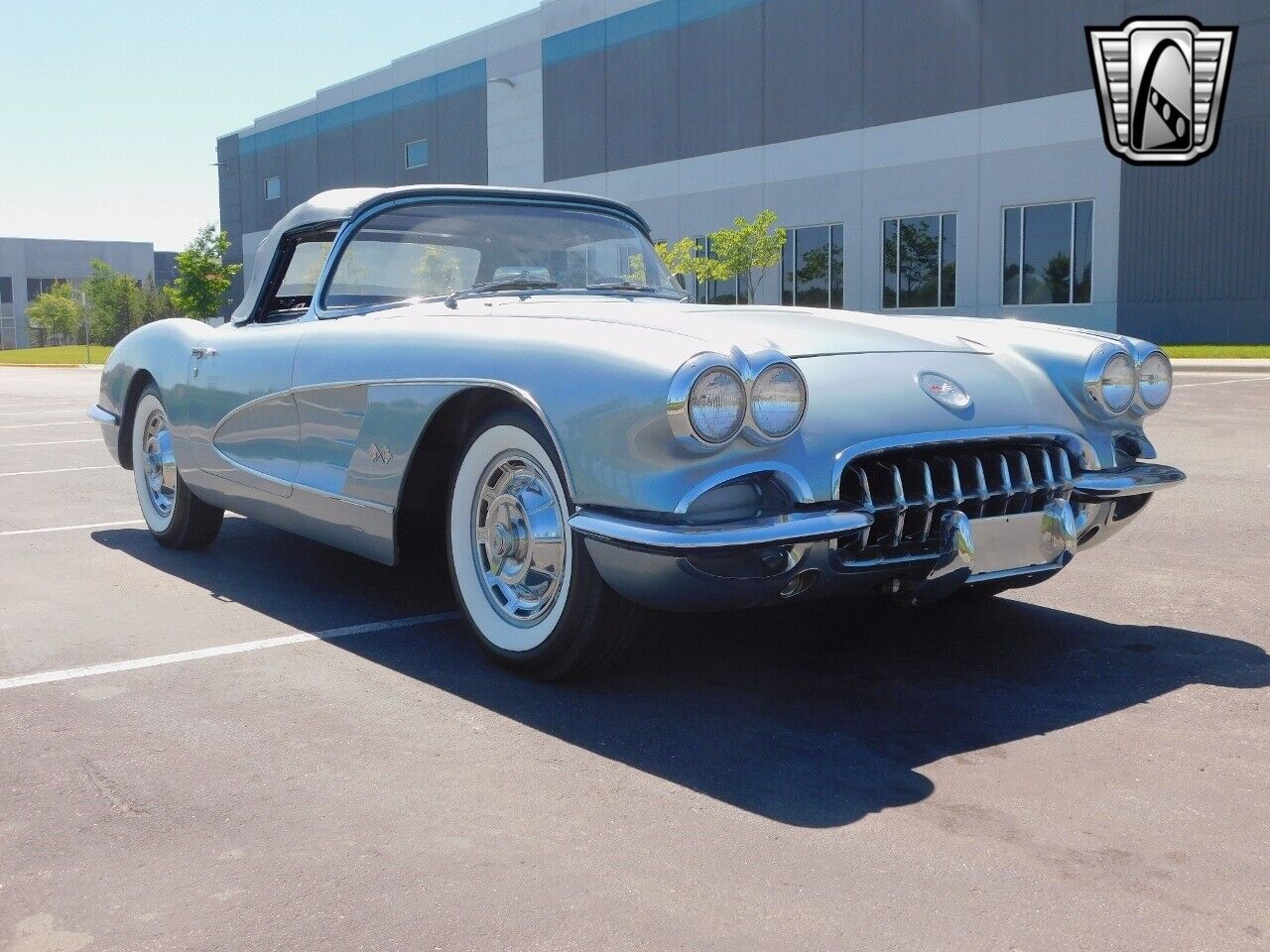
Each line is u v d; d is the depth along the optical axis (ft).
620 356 8.59
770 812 7.27
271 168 144.05
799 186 86.02
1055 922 5.92
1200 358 58.34
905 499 8.94
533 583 9.93
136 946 5.78
